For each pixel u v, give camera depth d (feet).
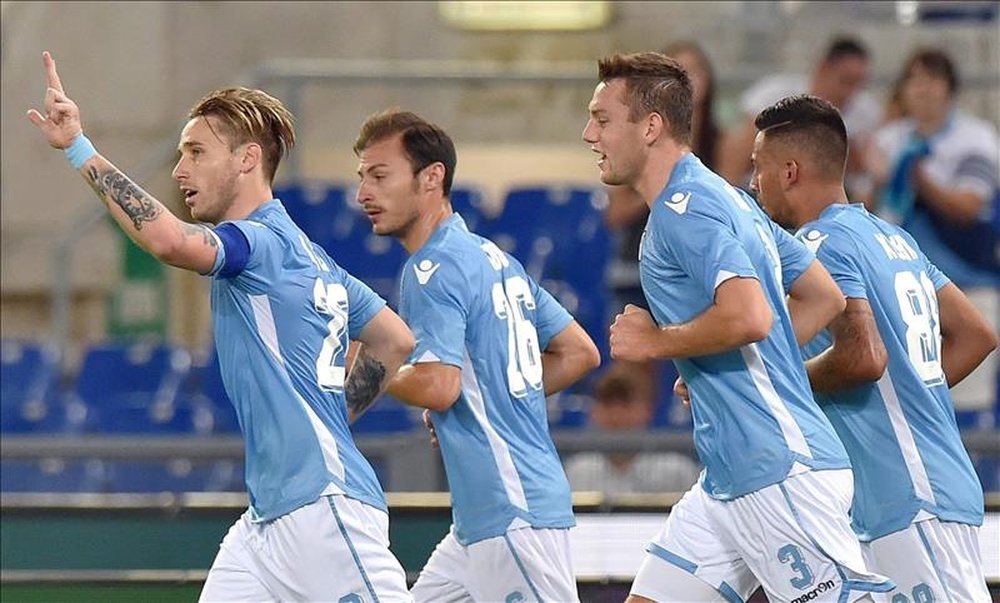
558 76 111.55
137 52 135.03
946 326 55.42
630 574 57.98
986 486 79.15
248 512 47.39
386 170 52.13
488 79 111.96
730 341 45.50
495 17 133.28
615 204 109.50
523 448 51.19
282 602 46.42
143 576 62.39
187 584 62.28
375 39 134.41
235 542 47.11
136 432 105.29
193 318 126.62
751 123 105.50
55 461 83.82
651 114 48.19
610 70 48.70
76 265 131.13
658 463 77.36
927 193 106.11
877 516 50.88
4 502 68.33
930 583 50.65
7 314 132.26
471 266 51.24
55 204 132.05
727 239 46.01
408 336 50.39
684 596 50.29
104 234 131.64
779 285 48.19
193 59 135.85
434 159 52.39
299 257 46.85
